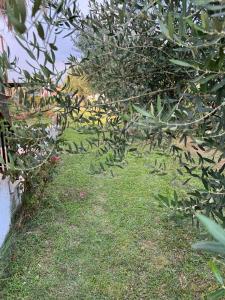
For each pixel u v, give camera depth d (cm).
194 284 242
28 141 156
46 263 271
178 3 96
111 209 365
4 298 232
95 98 166
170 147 155
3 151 210
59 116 141
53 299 231
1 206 292
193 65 73
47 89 122
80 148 162
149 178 451
